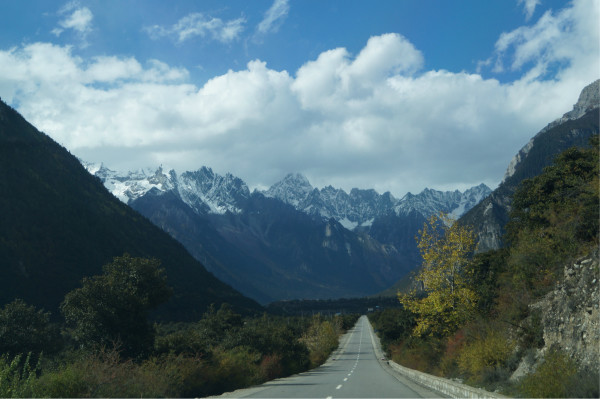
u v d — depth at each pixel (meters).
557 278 21.58
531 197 36.22
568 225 23.66
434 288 33.50
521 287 24.42
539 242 24.78
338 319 177.00
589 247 20.75
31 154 124.56
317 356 71.94
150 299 29.41
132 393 17.27
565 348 16.17
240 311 129.00
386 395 19.53
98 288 28.36
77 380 15.41
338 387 24.67
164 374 21.67
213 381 26.56
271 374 38.59
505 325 24.38
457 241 33.62
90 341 27.70
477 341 23.52
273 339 45.00
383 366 57.25
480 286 32.28
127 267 29.83
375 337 151.25
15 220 92.88
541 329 19.31
